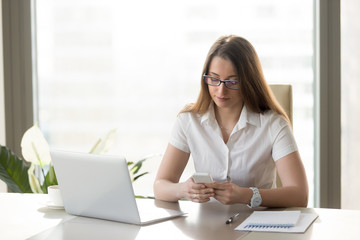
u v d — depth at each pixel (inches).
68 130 127.1
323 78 112.2
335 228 57.3
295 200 71.3
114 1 123.0
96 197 62.6
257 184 83.7
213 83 78.9
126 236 55.4
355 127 114.6
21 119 123.2
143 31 122.6
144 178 124.4
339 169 113.3
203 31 120.0
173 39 121.6
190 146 85.8
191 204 72.2
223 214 65.3
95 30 124.4
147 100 124.1
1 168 100.9
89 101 126.1
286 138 80.2
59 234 56.8
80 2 124.3
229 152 83.6
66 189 65.6
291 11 116.3
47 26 125.4
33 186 95.4
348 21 113.0
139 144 125.3
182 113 87.4
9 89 122.6
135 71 123.9
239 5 117.7
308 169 118.0
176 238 54.2
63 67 126.0
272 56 117.6
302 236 54.2
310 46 116.5
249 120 82.0
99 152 102.3
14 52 122.0
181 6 120.4
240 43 80.3
